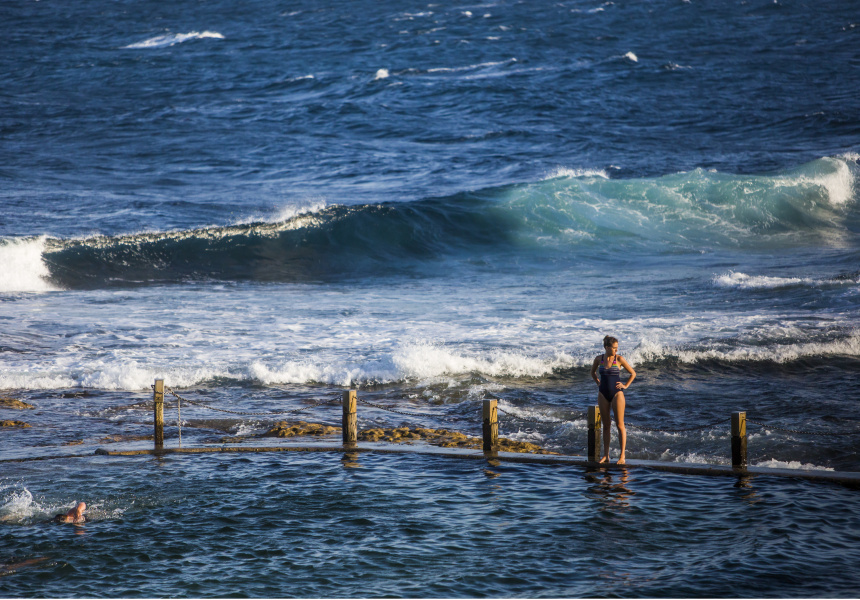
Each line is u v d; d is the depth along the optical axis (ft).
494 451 130.93
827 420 150.61
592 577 82.38
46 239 314.35
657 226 392.88
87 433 143.54
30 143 560.61
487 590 79.61
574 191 416.46
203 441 139.85
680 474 118.42
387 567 84.89
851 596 77.56
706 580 81.25
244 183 462.19
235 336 219.20
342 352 202.28
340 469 121.29
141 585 80.43
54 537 92.79
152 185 448.65
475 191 415.23
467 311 251.60
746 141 573.33
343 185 458.91
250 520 98.73
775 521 97.81
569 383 180.45
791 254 346.33
